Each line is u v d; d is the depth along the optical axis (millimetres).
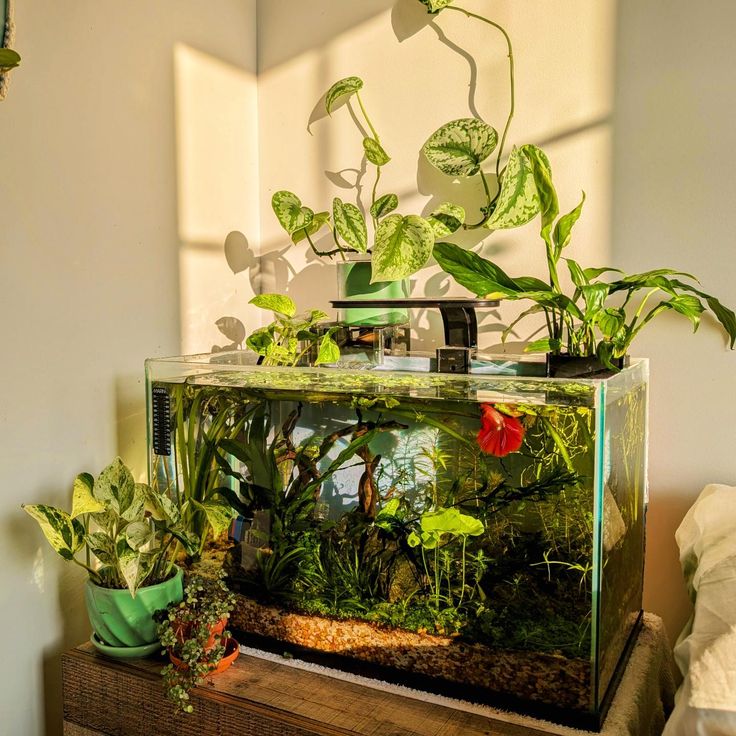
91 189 1162
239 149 1527
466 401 866
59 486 1126
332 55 1486
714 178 1176
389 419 921
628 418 981
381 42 1435
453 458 887
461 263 1082
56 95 1091
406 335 1332
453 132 1287
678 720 689
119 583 1017
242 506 1046
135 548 978
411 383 917
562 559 834
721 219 1176
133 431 1271
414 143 1417
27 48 1039
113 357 1220
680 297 1116
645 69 1214
